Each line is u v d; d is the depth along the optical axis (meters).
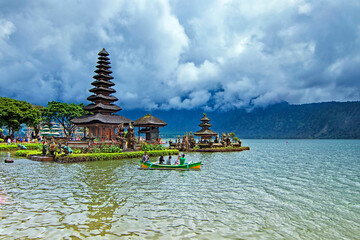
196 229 11.37
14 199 15.66
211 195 17.55
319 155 63.62
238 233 11.06
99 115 53.78
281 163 41.25
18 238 10.11
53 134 52.69
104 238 10.21
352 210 14.66
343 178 25.80
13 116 62.97
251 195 17.83
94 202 15.23
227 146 75.38
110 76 60.97
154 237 10.38
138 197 16.58
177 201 15.80
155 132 63.69
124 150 43.06
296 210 14.54
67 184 20.11
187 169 29.44
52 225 11.52
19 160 36.06
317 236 11.02
